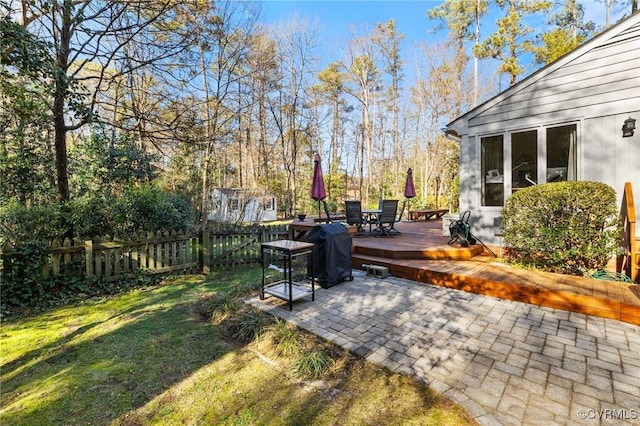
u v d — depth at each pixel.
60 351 2.99
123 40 7.32
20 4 4.93
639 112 4.40
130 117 6.78
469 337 2.98
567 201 4.23
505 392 2.17
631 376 2.32
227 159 21.81
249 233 6.77
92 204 5.95
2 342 3.20
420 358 2.64
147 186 7.86
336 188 25.86
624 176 4.53
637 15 4.36
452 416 1.97
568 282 3.98
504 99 5.65
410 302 3.97
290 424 1.97
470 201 6.12
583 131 4.84
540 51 13.45
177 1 6.54
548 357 2.60
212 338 3.24
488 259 5.35
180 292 4.91
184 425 2.00
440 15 18.09
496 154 5.83
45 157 7.86
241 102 15.28
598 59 4.70
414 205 17.55
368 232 8.18
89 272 4.83
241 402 2.21
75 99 5.30
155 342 3.15
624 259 4.23
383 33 23.52
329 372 2.53
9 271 4.17
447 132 6.79
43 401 2.25
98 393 2.33
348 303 3.99
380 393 2.23
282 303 4.07
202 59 10.18
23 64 4.06
